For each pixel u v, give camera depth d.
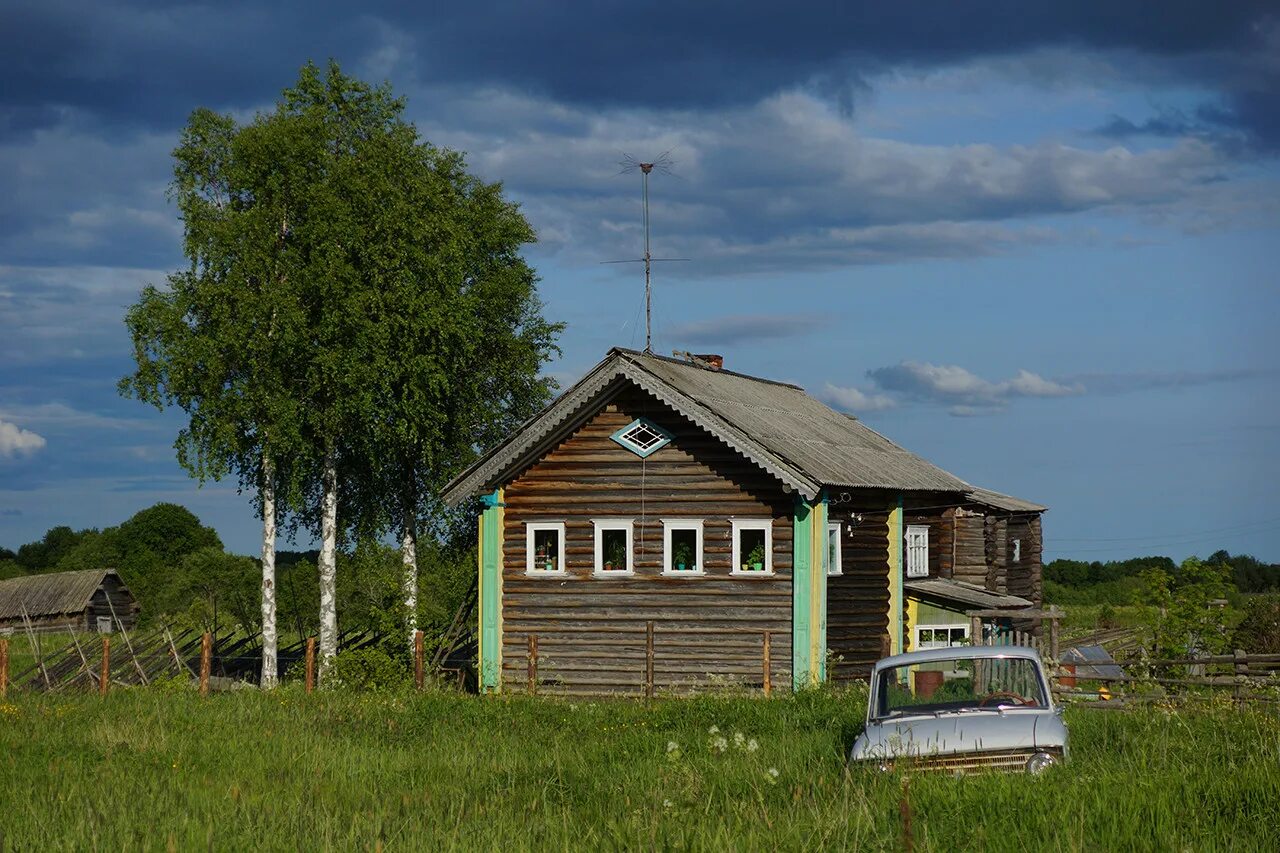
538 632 30.34
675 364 32.59
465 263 39.88
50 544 133.88
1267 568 103.25
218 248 36.31
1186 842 9.36
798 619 28.53
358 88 39.44
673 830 10.62
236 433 36.34
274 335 35.94
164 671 35.12
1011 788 11.27
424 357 36.41
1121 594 94.25
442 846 10.79
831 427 35.28
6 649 27.12
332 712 23.27
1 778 14.71
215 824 11.64
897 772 12.57
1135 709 19.53
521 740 19.89
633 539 29.98
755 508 29.22
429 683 29.36
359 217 36.66
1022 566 41.84
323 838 10.96
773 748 16.20
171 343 36.19
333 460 37.62
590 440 30.48
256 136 36.72
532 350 42.50
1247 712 18.25
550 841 10.85
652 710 22.95
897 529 31.69
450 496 30.77
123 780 14.57
